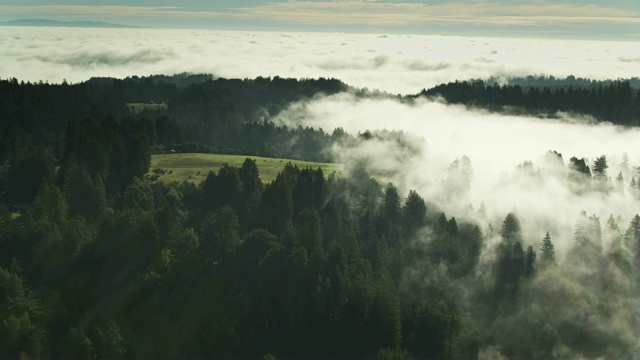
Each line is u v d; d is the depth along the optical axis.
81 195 128.25
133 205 128.75
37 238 108.19
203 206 131.62
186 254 105.19
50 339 92.50
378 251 109.88
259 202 127.81
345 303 96.00
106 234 109.00
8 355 88.38
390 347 93.50
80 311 98.56
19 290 95.38
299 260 100.25
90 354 89.69
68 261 105.81
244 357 92.31
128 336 94.19
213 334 93.06
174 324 94.94
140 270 103.19
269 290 98.62
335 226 119.00
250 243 105.25
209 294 98.31
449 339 95.88
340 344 94.00
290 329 94.81
